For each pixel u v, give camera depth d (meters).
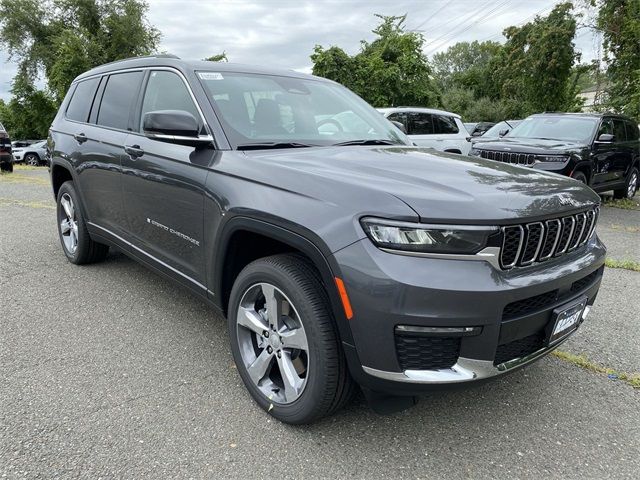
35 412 2.52
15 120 41.34
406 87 20.14
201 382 2.86
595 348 3.47
